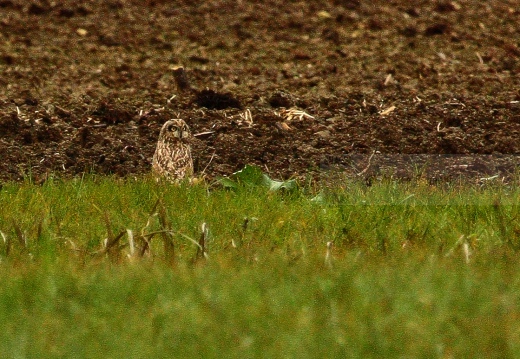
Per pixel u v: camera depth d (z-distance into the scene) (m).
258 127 15.79
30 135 15.02
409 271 8.69
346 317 7.50
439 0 24.95
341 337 7.07
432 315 7.53
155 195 11.66
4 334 7.21
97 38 21.81
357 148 14.98
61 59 20.16
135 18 23.27
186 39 22.03
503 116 16.53
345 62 20.34
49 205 11.30
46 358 6.79
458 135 15.54
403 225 10.66
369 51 21.17
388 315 7.55
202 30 22.62
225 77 19.11
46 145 14.84
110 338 7.14
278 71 19.55
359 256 9.53
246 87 18.23
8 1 23.97
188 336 7.14
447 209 11.27
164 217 10.25
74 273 8.68
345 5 24.47
